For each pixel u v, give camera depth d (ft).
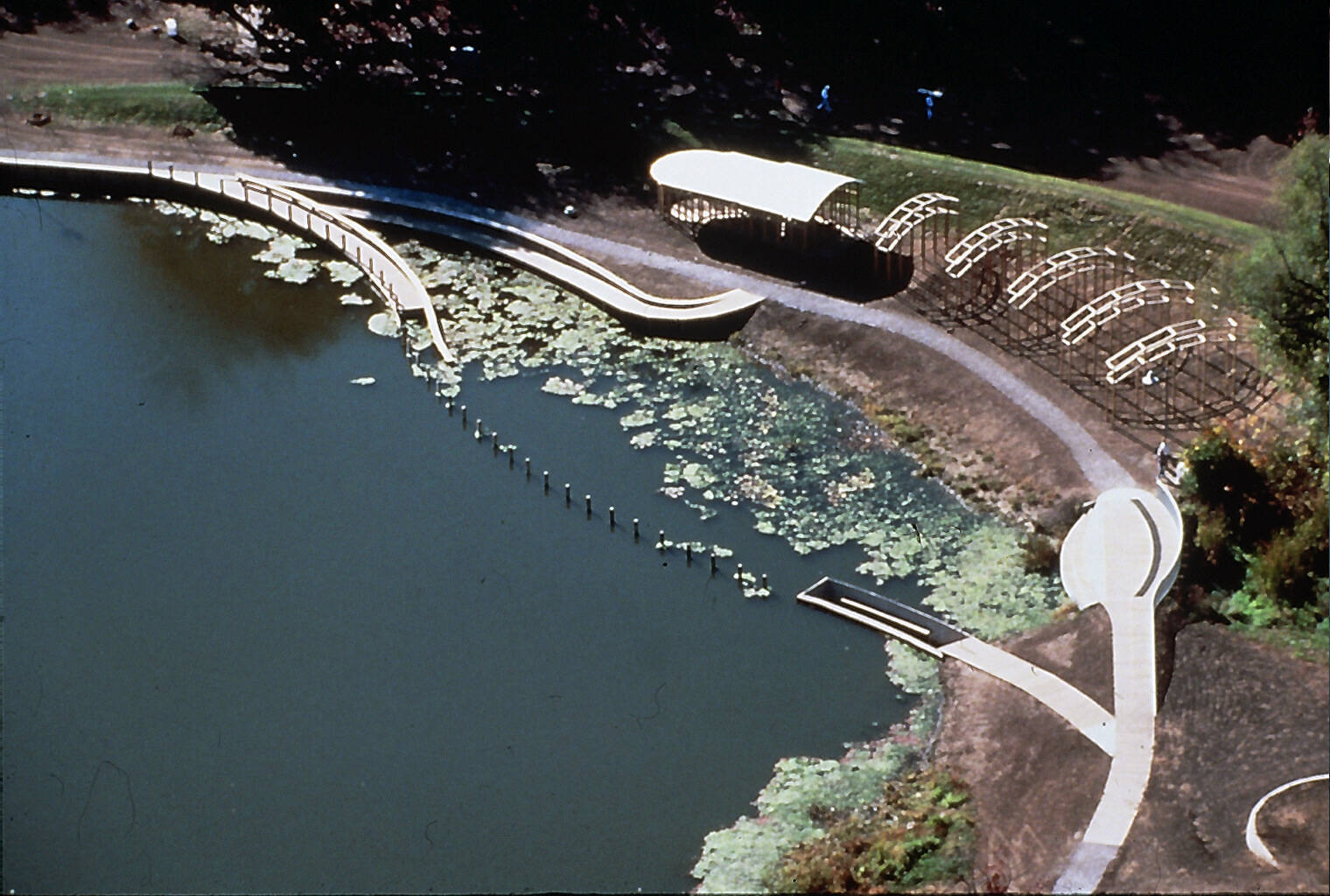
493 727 178.91
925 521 211.20
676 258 271.28
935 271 259.39
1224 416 219.00
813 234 268.62
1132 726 167.12
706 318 253.03
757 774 171.42
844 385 239.91
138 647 191.42
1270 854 145.89
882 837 160.04
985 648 185.98
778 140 297.53
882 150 289.74
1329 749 159.43
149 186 296.10
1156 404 222.69
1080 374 231.50
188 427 233.55
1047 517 207.00
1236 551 190.70
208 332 257.75
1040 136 302.86
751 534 210.59
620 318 258.57
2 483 220.23
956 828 160.15
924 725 177.17
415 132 304.50
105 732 178.81
